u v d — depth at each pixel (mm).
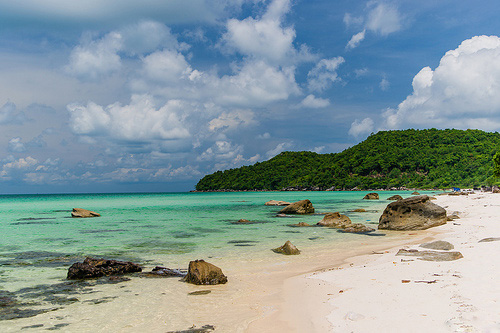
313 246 20344
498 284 8617
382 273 11523
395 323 6832
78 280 12969
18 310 9602
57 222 37719
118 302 10258
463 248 14461
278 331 7570
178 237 24906
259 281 12453
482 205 40812
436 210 27078
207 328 8031
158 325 8344
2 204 91000
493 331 5770
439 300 7891
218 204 80938
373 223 33062
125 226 32969
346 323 7277
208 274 12375
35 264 16047
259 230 28641
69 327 8336
